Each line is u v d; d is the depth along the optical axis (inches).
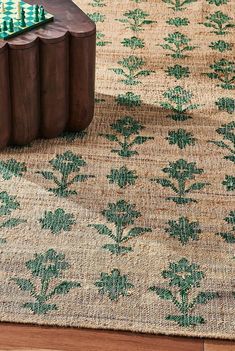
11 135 133.0
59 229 118.5
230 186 128.6
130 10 177.8
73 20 132.0
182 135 139.3
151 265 113.2
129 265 113.0
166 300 108.2
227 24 174.9
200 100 149.1
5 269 111.6
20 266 112.1
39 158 132.5
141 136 138.6
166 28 171.9
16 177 128.2
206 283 110.8
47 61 128.0
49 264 112.6
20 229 118.2
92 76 134.2
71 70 132.1
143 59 160.6
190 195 126.2
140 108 145.9
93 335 103.9
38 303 107.0
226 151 136.1
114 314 106.0
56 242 116.3
